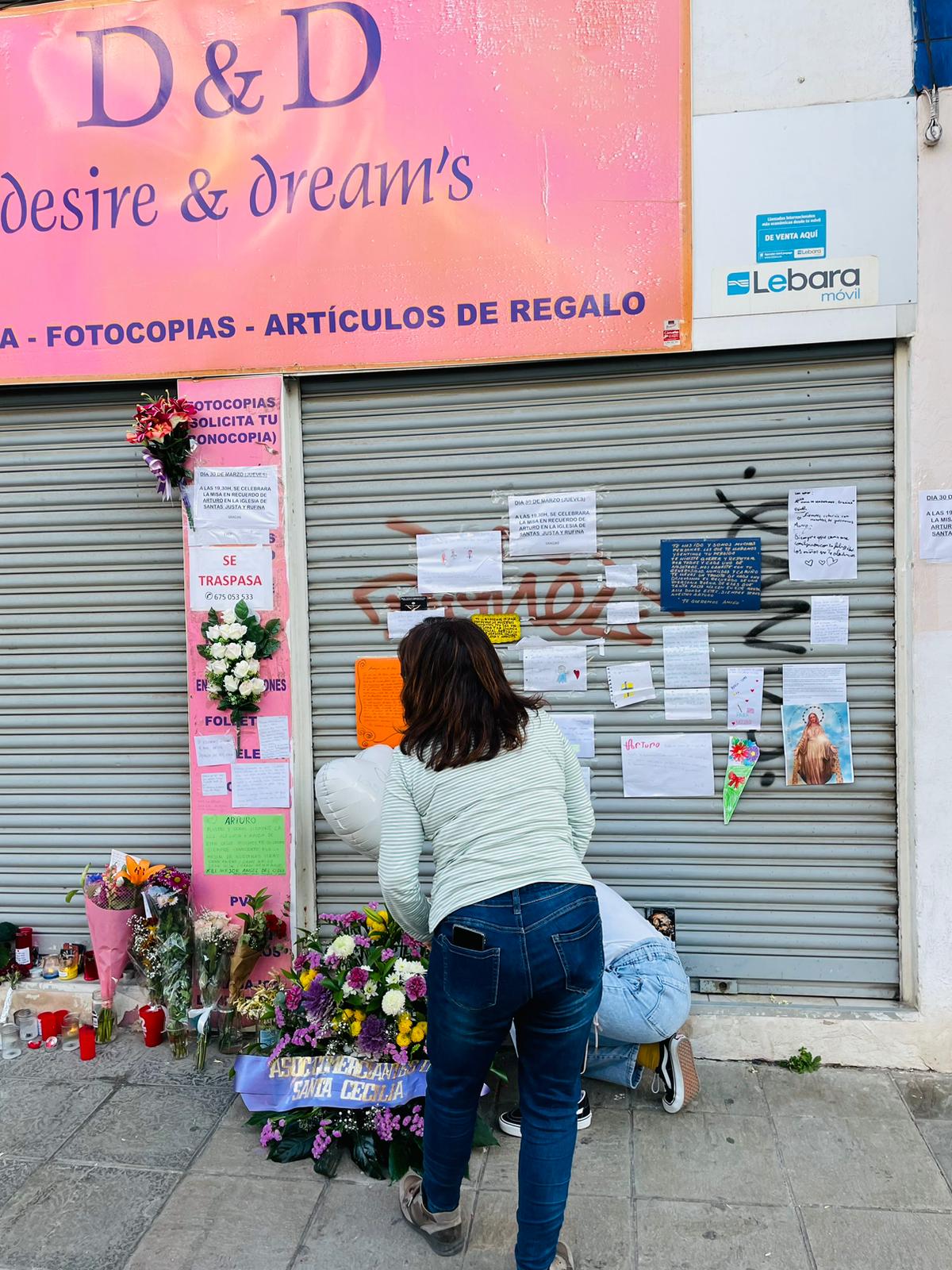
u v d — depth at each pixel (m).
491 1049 2.31
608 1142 3.04
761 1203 2.73
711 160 3.44
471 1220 2.69
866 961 3.63
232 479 3.79
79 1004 3.96
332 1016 3.16
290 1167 2.97
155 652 4.02
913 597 3.47
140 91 3.71
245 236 3.69
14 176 3.80
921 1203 2.72
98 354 3.82
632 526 3.69
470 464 3.76
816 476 3.57
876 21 3.33
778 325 3.45
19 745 4.12
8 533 4.05
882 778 3.59
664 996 3.05
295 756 3.85
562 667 3.75
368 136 3.58
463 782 2.32
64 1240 2.64
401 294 3.62
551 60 3.47
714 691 3.67
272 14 3.60
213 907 3.87
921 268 3.38
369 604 3.86
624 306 3.52
